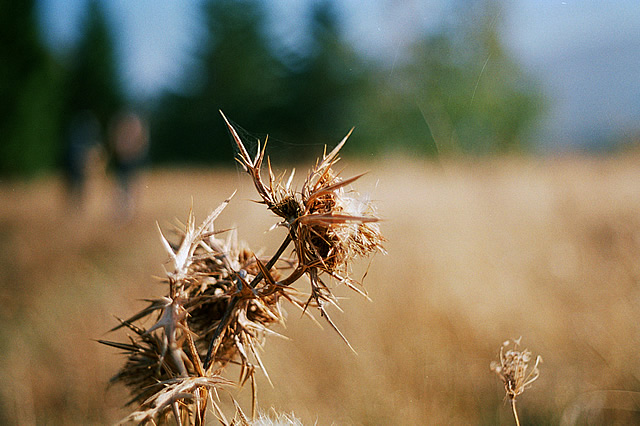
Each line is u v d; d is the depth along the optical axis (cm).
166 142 4444
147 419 83
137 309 436
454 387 324
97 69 4834
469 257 473
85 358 350
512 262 458
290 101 4012
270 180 99
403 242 523
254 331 104
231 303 99
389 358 350
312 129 4031
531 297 401
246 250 112
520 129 2523
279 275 110
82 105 4869
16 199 1830
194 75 4469
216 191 1255
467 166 708
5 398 306
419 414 299
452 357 355
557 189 557
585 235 472
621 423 291
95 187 1764
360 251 95
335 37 3788
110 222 1148
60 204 1619
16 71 3061
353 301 425
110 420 294
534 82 2466
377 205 98
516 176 686
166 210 1112
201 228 101
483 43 798
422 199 658
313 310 414
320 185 95
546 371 340
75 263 691
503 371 146
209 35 4397
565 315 373
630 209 467
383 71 2872
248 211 662
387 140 2866
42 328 410
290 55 4062
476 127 2222
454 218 569
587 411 296
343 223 89
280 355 349
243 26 4325
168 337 92
